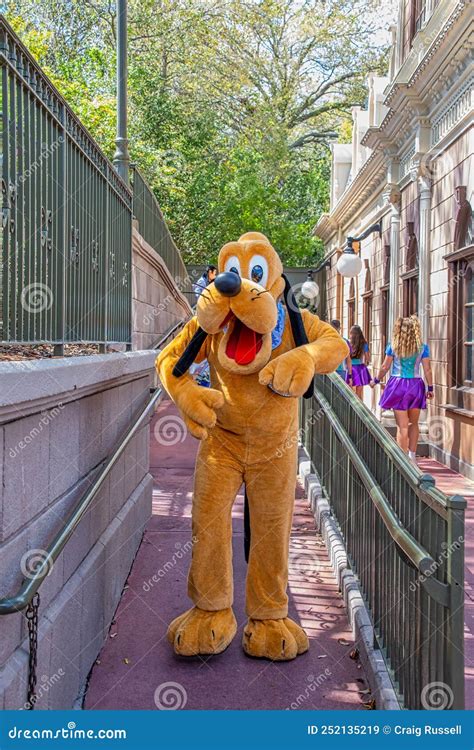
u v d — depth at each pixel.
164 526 6.77
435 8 11.34
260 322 3.71
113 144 16.28
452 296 10.16
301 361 3.83
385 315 14.87
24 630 2.88
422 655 2.86
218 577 4.18
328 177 37.06
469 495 8.17
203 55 30.94
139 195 10.92
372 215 16.45
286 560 4.26
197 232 28.06
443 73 10.10
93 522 4.29
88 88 18.36
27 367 2.79
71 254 4.12
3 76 2.92
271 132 32.41
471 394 9.38
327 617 4.82
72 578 3.73
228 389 4.04
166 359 4.17
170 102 26.50
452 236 10.12
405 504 3.24
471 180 9.35
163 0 27.62
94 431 4.28
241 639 4.49
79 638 3.76
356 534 4.97
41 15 22.22
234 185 29.12
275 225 29.81
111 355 4.59
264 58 33.91
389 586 3.62
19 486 2.83
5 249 2.96
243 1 31.33
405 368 9.12
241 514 7.21
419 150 11.39
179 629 4.20
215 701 3.73
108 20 23.66
